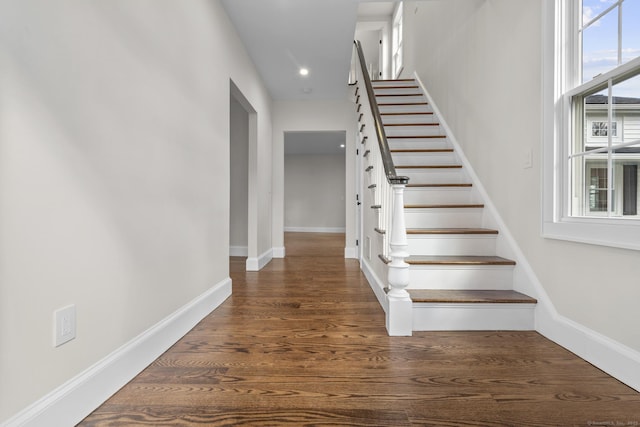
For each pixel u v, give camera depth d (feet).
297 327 7.21
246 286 11.04
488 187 9.23
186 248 7.03
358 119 15.70
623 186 5.20
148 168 5.61
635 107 4.99
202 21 7.89
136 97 5.28
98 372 4.33
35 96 3.50
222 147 9.27
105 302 4.57
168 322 6.15
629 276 4.80
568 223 5.99
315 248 21.71
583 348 5.61
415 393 4.64
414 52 18.28
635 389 4.67
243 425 3.96
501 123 8.46
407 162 11.96
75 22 4.03
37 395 3.52
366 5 23.45
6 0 3.20
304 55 12.37
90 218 4.29
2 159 3.17
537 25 6.86
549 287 6.57
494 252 8.56
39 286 3.54
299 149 33.12
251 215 13.96
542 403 4.40
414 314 6.97
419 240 8.57
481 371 5.24
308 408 4.30
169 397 4.55
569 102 6.28
